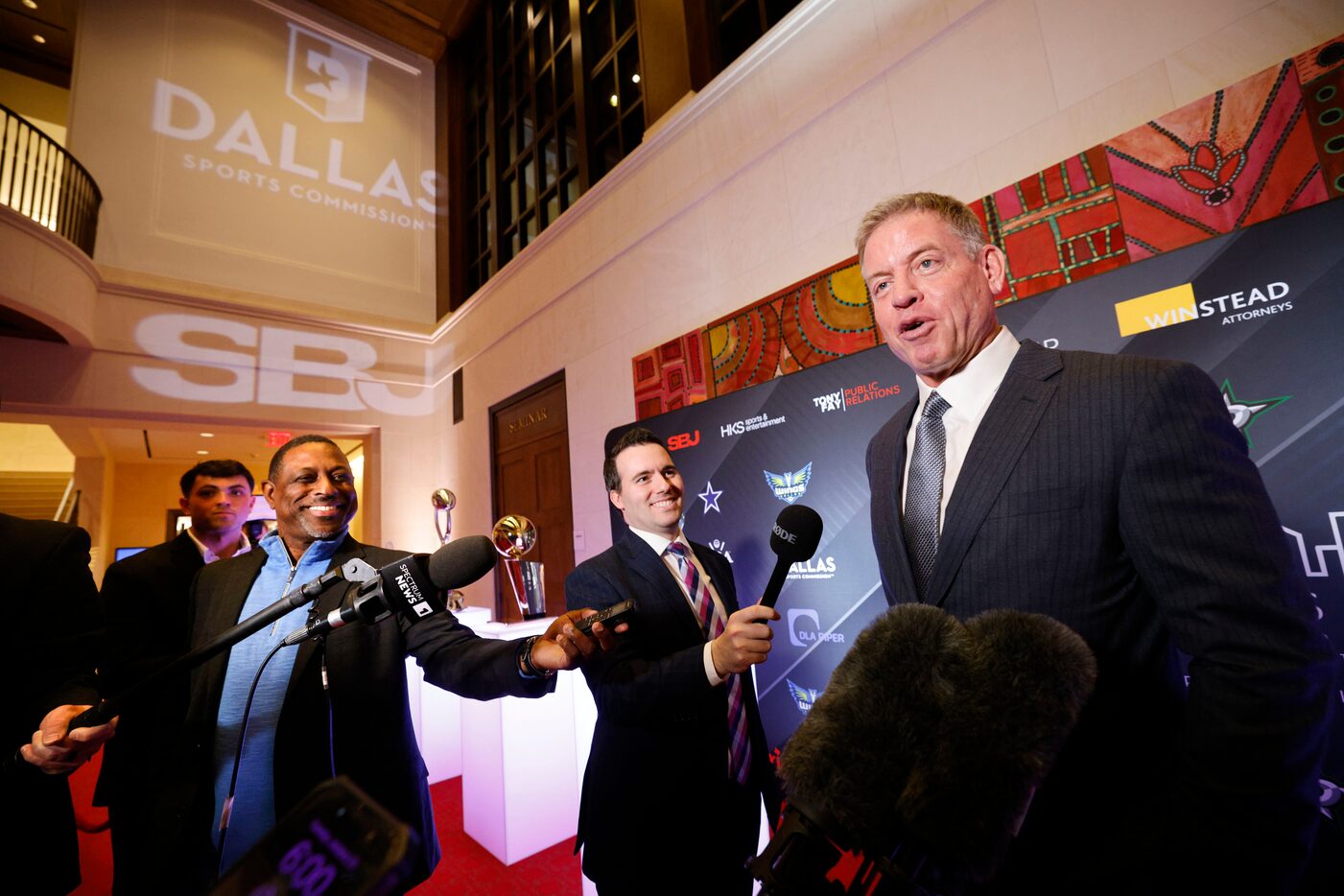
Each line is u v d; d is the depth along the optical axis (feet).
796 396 7.79
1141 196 5.37
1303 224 4.39
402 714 4.00
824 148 8.29
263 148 19.84
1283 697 1.70
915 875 1.19
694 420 9.20
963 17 6.86
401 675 4.08
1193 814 1.76
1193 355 4.80
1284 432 4.36
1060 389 2.53
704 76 11.30
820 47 8.48
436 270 22.20
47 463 31.19
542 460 14.55
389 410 20.31
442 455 19.90
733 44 11.52
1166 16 5.43
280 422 18.49
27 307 13.37
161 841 3.46
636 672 3.49
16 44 23.70
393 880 1.12
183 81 18.80
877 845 1.19
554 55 17.30
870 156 7.71
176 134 18.40
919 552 2.94
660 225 11.00
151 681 2.50
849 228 7.90
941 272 2.89
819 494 7.42
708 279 9.97
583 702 7.83
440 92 23.45
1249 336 4.56
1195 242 4.94
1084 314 5.40
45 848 3.27
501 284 16.66
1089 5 5.92
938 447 2.99
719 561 5.23
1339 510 4.12
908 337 2.96
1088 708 2.18
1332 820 4.07
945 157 6.94
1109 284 5.28
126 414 16.29
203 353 17.49
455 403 19.22
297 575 4.22
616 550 4.71
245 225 19.13
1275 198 4.69
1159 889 1.74
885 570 3.18
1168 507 2.07
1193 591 1.95
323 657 3.70
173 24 18.88
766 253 9.00
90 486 27.76
